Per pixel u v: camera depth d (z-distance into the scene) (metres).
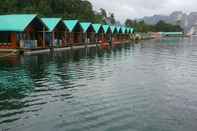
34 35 54.38
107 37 89.44
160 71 30.45
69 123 13.75
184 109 15.92
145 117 14.57
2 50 48.31
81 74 27.56
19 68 31.23
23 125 13.54
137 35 136.00
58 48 57.38
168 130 12.93
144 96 18.84
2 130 12.95
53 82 23.41
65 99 17.97
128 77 26.22
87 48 65.75
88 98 18.23
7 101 17.53
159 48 77.44
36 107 16.27
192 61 41.78
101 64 36.00
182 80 24.88
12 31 48.81
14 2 88.81
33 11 85.94
